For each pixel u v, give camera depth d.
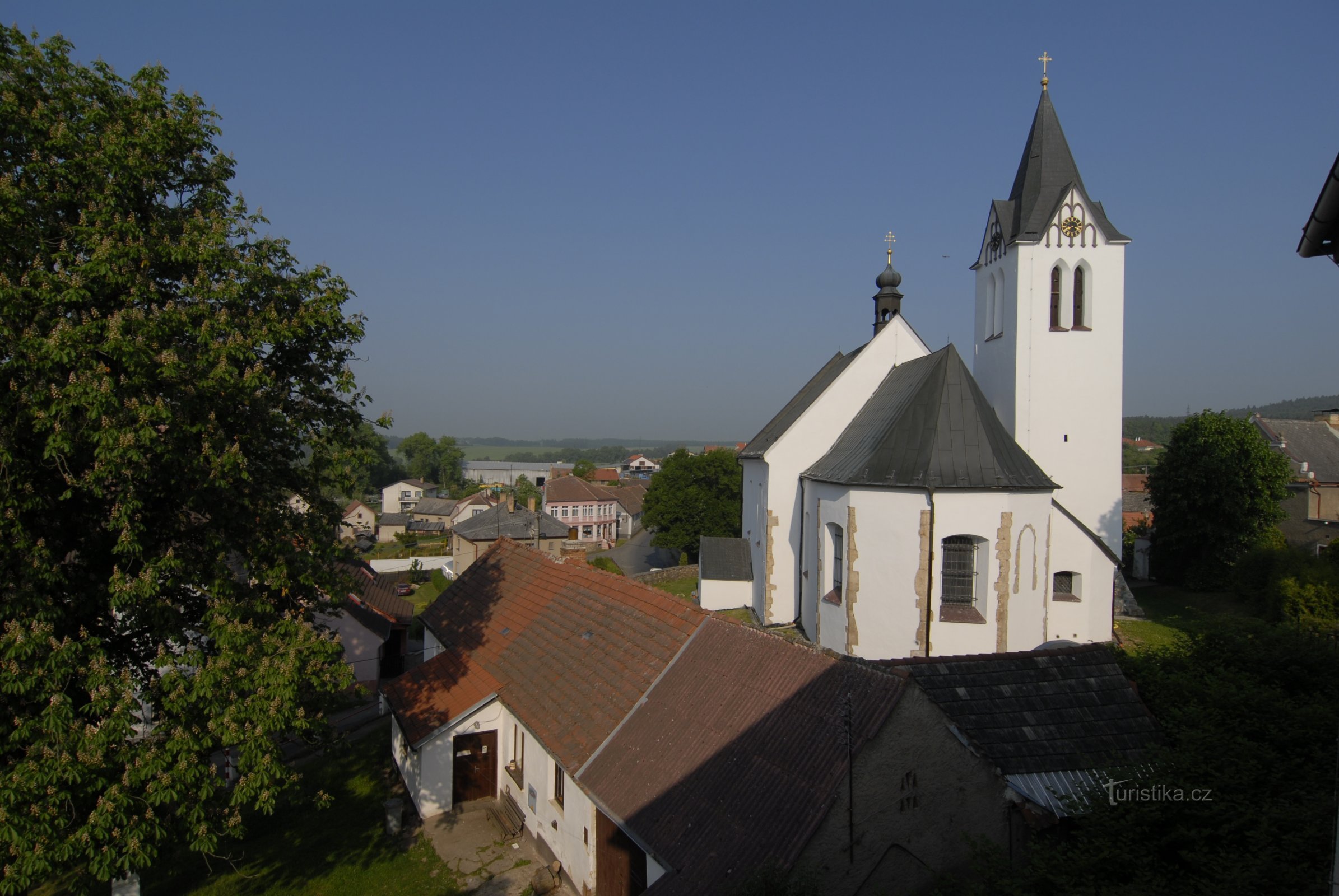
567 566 26.89
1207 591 47.44
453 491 190.00
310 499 19.02
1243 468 46.44
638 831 14.32
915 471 26.44
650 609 20.97
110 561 16.53
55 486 14.96
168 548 16.14
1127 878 11.19
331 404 19.00
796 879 11.70
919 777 12.91
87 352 13.25
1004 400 37.19
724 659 17.16
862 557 27.58
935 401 27.66
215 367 14.73
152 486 15.82
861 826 12.44
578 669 20.70
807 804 12.47
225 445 15.23
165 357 13.59
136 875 17.48
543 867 18.81
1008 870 11.48
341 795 23.88
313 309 17.12
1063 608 32.69
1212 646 18.89
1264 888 9.88
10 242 13.69
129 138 15.20
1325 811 11.15
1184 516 48.22
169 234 16.28
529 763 20.52
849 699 13.49
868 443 30.22
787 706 14.59
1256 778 12.86
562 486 117.69
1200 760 13.02
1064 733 14.77
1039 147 36.72
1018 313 35.81
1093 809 12.45
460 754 22.50
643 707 17.70
